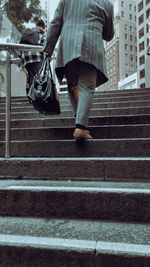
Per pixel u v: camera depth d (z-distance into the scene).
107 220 1.58
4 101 5.78
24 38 4.12
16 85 8.57
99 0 2.66
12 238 1.29
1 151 2.76
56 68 2.60
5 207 1.72
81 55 2.41
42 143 2.66
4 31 8.26
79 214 1.63
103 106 4.58
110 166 2.07
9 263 1.26
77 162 2.13
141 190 1.60
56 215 1.65
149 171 2.00
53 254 1.22
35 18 13.73
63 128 3.01
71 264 1.20
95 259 1.18
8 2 11.42
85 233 1.35
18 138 3.16
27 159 2.24
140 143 2.43
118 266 1.15
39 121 3.67
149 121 3.30
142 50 51.25
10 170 2.27
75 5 2.58
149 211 1.54
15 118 4.30
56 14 2.64
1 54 6.74
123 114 3.92
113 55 80.69
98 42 2.52
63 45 2.52
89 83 2.50
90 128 2.99
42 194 1.68
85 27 2.49
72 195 1.65
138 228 1.43
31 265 1.24
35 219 1.62
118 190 1.61
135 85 50.16
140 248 1.17
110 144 2.49
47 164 2.19
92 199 1.62
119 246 1.19
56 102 2.60
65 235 1.33
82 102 2.45
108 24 2.73
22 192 1.71
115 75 78.75
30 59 3.72
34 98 2.54
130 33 79.88
